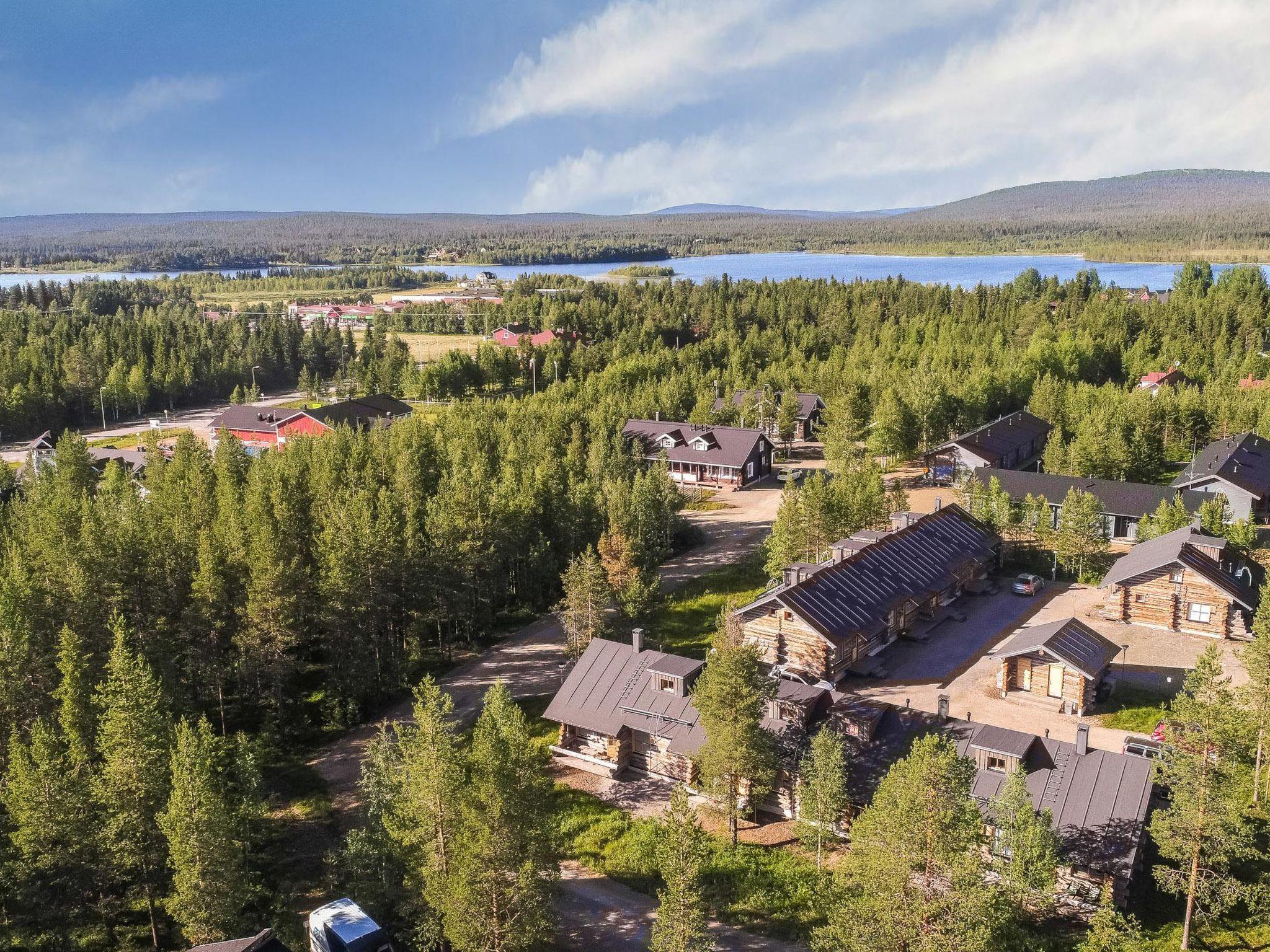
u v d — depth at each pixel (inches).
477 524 2760.8
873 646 2586.1
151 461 4320.9
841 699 1931.6
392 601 2503.7
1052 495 3533.5
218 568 2326.5
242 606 2322.8
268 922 1588.3
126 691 1685.5
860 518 3171.8
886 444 4507.9
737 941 1539.1
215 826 1478.8
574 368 7386.8
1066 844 1545.3
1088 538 3063.5
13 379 6619.1
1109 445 3973.9
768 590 2891.2
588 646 2266.2
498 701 1701.5
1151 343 6978.4
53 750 1662.2
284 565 2361.0
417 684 2532.0
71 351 6894.7
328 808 1971.0
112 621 2117.4
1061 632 2285.9
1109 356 6653.5
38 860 1547.7
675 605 3011.8
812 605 2431.1
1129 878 1520.7
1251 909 1507.1
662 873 1375.5
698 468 4712.1
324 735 2306.8
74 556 2262.6
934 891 1228.5
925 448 4749.0
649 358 6761.8
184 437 4603.8
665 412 5570.9
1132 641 2605.8
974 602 2940.5
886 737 1818.4
